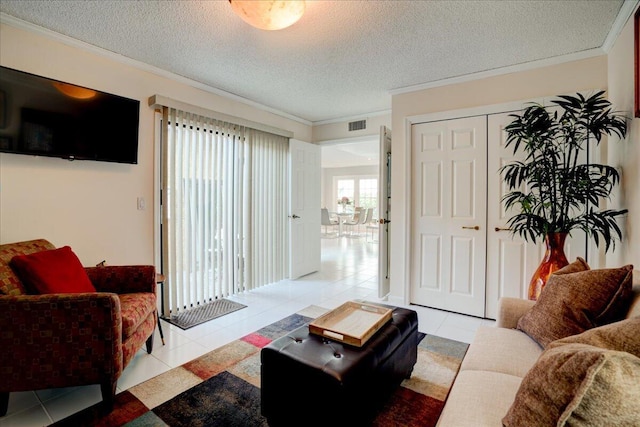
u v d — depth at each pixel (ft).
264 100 12.65
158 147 9.96
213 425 5.27
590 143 8.50
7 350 5.28
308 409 4.55
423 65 9.43
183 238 10.52
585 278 4.94
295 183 14.82
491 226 9.98
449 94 10.53
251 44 8.21
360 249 24.59
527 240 9.18
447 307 10.78
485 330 5.86
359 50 8.50
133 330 6.32
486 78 9.92
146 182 9.71
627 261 6.94
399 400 5.92
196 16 7.00
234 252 12.29
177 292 10.37
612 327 3.22
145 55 8.87
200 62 9.30
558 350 2.79
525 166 7.85
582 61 8.64
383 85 11.02
